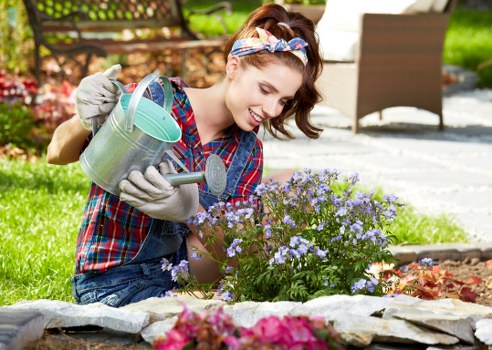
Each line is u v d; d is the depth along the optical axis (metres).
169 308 2.90
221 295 3.18
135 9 10.10
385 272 3.69
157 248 3.41
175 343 2.12
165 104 3.22
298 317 2.21
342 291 3.04
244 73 3.28
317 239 3.18
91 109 3.09
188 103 3.40
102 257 3.38
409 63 8.48
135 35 10.58
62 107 7.51
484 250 4.83
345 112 8.50
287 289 3.05
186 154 3.39
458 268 4.66
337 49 8.52
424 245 4.86
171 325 2.76
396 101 8.52
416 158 7.46
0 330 2.63
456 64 12.95
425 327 2.71
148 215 3.23
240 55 3.28
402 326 2.70
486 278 4.46
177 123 3.20
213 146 3.49
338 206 3.17
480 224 5.50
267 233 3.08
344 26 8.71
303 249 2.92
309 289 3.10
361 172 6.85
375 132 8.60
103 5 9.87
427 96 8.62
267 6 3.38
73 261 4.30
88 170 3.09
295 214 3.21
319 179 3.24
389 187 6.39
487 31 16.22
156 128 3.06
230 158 3.51
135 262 3.41
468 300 3.88
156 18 10.27
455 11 19.27
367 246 3.09
